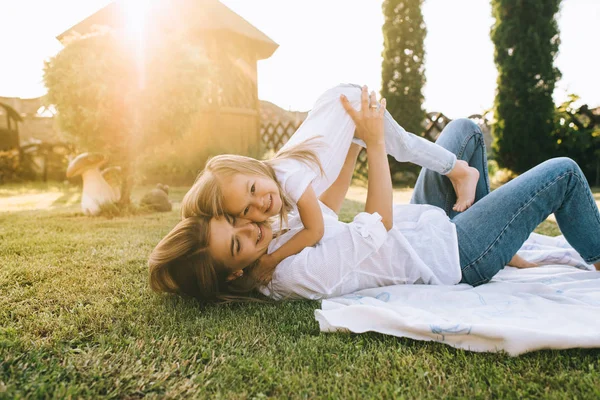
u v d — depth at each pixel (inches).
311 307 60.2
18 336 50.1
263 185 55.4
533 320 50.2
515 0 297.6
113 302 61.9
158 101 152.5
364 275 63.0
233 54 354.6
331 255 59.9
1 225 137.6
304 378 41.0
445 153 79.7
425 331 47.8
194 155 328.8
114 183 188.2
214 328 52.6
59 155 381.7
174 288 60.5
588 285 63.6
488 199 65.8
